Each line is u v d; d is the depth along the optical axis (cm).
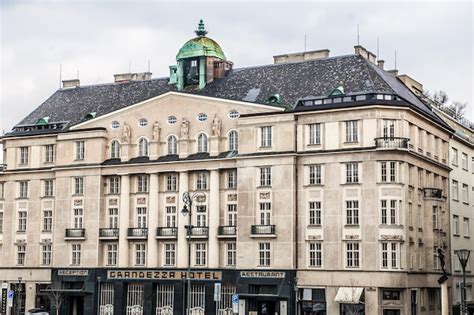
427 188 7756
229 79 8469
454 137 8719
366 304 7056
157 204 8181
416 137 7606
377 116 7231
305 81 8012
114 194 8469
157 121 8338
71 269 8494
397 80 8600
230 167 7838
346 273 7169
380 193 7131
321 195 7375
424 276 7556
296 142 7544
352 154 7262
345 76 7831
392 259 7069
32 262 8881
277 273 7406
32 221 8950
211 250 7819
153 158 8256
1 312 8956
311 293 7325
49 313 8538
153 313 8050
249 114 7769
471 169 9425
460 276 8581
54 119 9212
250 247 7581
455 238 8569
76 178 8650
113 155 8569
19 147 9175
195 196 7300
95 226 8431
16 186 9119
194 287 7956
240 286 7562
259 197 7612
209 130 8062
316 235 7350
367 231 7119
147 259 8131
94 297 8306
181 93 8225
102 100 9194
